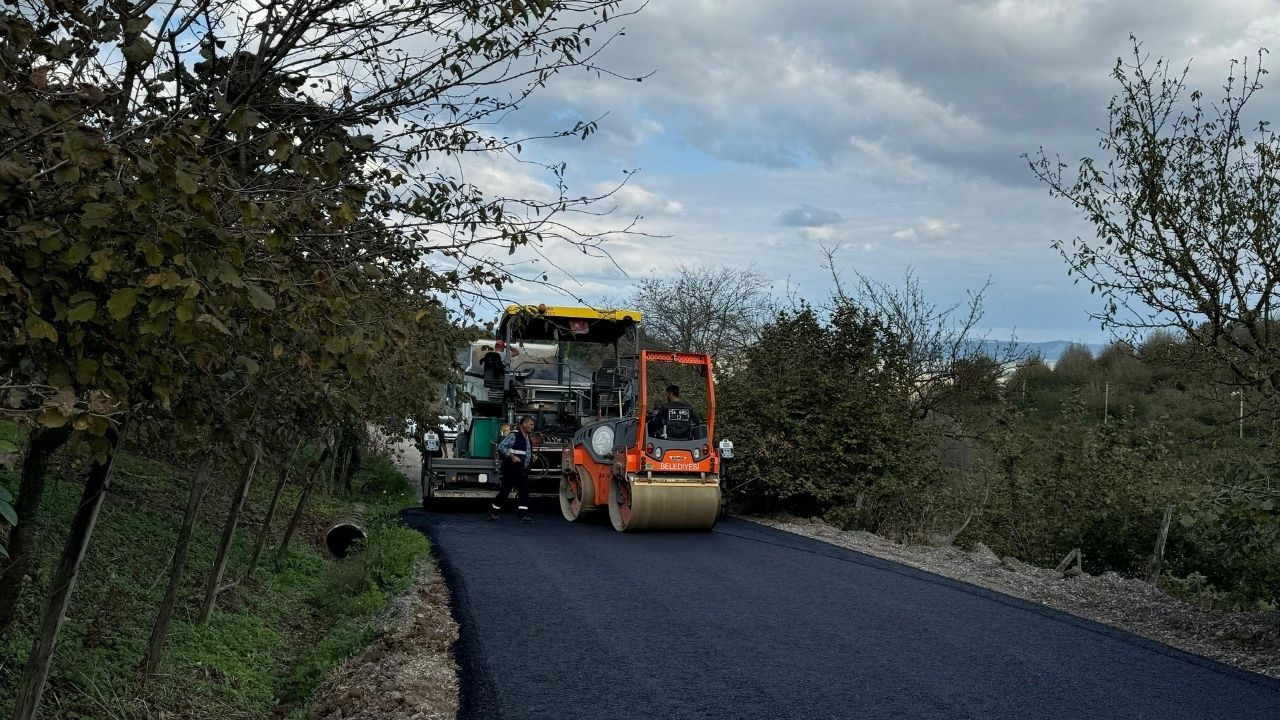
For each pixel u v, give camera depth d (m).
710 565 11.66
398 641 7.69
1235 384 10.52
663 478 14.43
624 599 9.57
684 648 7.75
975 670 7.26
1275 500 7.97
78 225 2.79
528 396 17.67
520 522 15.72
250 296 2.92
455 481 17.16
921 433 19.23
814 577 11.02
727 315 31.89
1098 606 10.22
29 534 4.93
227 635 8.60
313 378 4.59
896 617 9.01
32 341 2.85
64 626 6.79
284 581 11.64
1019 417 19.94
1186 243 10.30
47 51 3.16
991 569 12.42
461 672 7.00
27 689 4.73
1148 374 27.98
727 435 17.95
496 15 4.45
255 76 4.17
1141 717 6.27
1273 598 15.57
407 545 12.17
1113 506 18.09
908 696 6.61
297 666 8.34
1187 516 8.55
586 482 15.30
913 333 22.53
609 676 6.96
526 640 7.90
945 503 19.02
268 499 15.42
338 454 19.75
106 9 3.58
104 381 3.05
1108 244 10.62
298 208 3.22
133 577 8.59
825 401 18.03
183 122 2.97
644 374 14.39
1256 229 9.81
